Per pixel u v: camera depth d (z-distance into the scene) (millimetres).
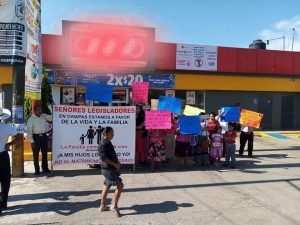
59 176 9742
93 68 20453
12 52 8797
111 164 6652
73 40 20109
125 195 7988
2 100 19219
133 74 21062
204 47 22234
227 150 11273
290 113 24500
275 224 6297
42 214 6746
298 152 14734
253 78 23359
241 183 9141
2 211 6910
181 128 10602
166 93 22016
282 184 9094
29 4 9352
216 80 22609
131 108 10242
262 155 13859
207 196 7957
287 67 24016
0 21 8758
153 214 6750
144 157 11047
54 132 9922
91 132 10070
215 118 11906
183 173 10297
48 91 12992
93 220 6430
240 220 6465
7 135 6805
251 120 12648
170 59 21609
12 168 9633
